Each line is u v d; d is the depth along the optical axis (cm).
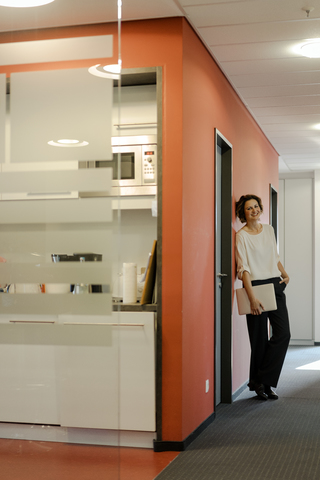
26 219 257
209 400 417
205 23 364
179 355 345
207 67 414
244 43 400
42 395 252
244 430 396
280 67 452
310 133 687
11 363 255
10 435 254
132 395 348
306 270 944
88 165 254
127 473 304
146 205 362
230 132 497
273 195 836
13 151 260
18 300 256
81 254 253
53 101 259
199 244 390
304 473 305
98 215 252
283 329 506
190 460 327
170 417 345
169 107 351
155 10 342
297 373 650
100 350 249
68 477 248
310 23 366
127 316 348
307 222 950
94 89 257
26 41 262
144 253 384
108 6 255
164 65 351
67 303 253
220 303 493
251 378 512
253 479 296
